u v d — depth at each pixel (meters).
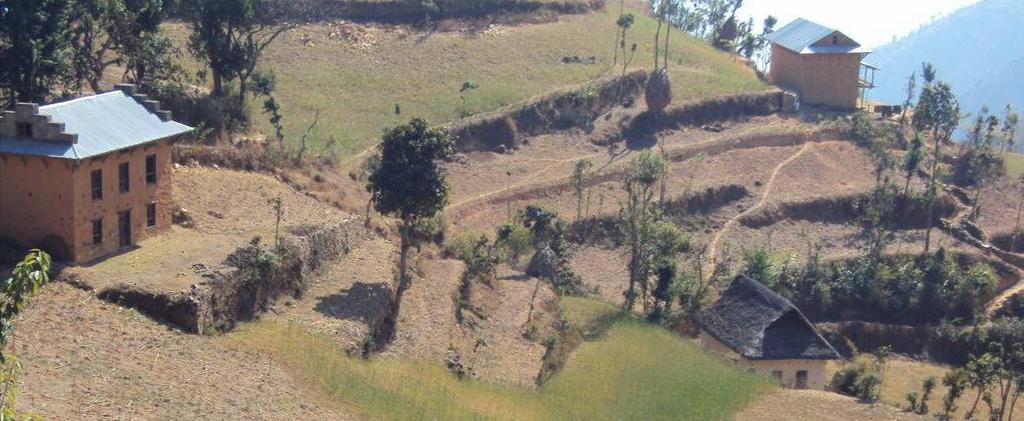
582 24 134.88
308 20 111.06
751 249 94.50
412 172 59.41
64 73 67.56
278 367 46.81
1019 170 120.31
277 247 56.59
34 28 63.94
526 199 96.44
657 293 77.38
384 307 58.16
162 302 47.78
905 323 90.62
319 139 92.81
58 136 49.84
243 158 73.12
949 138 123.19
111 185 52.84
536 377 57.28
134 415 37.97
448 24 125.94
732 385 58.72
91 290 47.78
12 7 63.03
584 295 79.12
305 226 63.12
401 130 60.25
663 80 115.12
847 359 84.06
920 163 112.38
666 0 147.00
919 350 88.25
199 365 44.34
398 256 68.19
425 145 59.97
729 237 98.75
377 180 60.12
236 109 83.19
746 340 66.44
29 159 49.84
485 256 74.81
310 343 50.62
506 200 95.19
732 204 104.38
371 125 99.75
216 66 82.56
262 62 109.06
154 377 41.84
